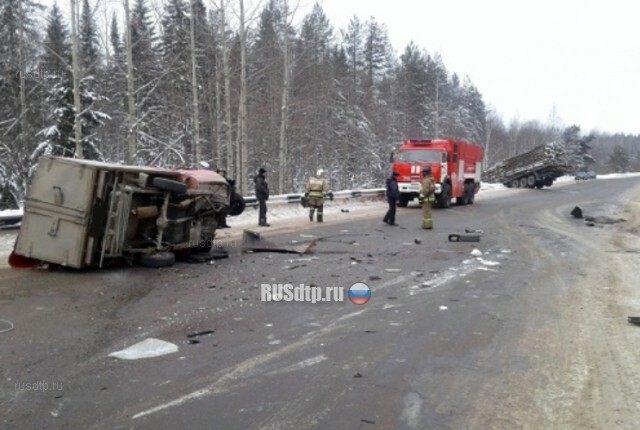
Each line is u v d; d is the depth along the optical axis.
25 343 5.60
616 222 19.48
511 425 3.97
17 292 7.74
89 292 7.83
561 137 100.88
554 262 11.16
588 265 10.84
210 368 5.00
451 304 7.55
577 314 7.11
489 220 19.89
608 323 6.69
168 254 9.95
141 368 4.98
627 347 5.79
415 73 64.19
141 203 9.73
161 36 29.94
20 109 26.89
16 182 25.25
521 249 12.86
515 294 8.22
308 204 18.33
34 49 27.42
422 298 7.87
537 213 23.11
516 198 33.56
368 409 4.19
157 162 29.33
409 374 4.93
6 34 27.12
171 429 3.82
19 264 9.42
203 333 6.05
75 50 19.48
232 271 9.60
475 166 28.91
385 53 61.81
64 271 9.20
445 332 6.24
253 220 18.55
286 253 11.71
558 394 4.54
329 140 41.94
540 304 7.62
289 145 37.19
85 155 25.59
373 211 23.23
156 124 30.31
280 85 33.31
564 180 62.34
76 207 8.92
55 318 6.52
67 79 24.88
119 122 30.67
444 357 5.39
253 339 5.88
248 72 31.52
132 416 4.02
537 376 4.93
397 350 5.58
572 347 5.77
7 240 12.20
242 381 4.71
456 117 71.56
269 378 4.79
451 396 4.46
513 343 5.87
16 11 26.31
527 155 46.16
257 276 9.20
